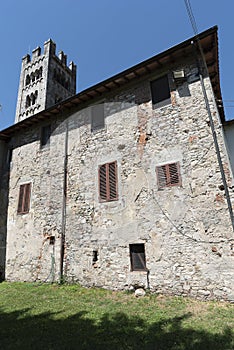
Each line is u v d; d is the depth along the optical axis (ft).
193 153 22.61
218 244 19.47
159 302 18.70
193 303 18.07
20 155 37.09
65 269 26.78
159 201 23.09
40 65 76.28
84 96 31.27
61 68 80.33
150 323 14.48
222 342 11.66
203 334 12.63
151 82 27.71
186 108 24.29
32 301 20.38
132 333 13.17
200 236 20.34
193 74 24.93
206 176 21.38
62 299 20.59
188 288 19.71
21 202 33.71
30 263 29.81
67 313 16.90
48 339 12.73
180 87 25.35
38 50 80.38
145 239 22.77
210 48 23.77
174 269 20.72
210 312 15.97
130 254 23.34
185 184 22.20
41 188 32.42
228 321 14.24
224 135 23.00
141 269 22.49
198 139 22.74
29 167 35.04
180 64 26.05
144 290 21.42
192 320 14.69
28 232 31.40
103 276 24.07
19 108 75.51
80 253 26.27
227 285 18.35
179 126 24.14
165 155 24.08
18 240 31.96
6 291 24.93
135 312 16.58
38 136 35.96
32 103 73.26
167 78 26.66
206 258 19.65
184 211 21.61
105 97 30.73
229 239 19.13
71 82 84.53
